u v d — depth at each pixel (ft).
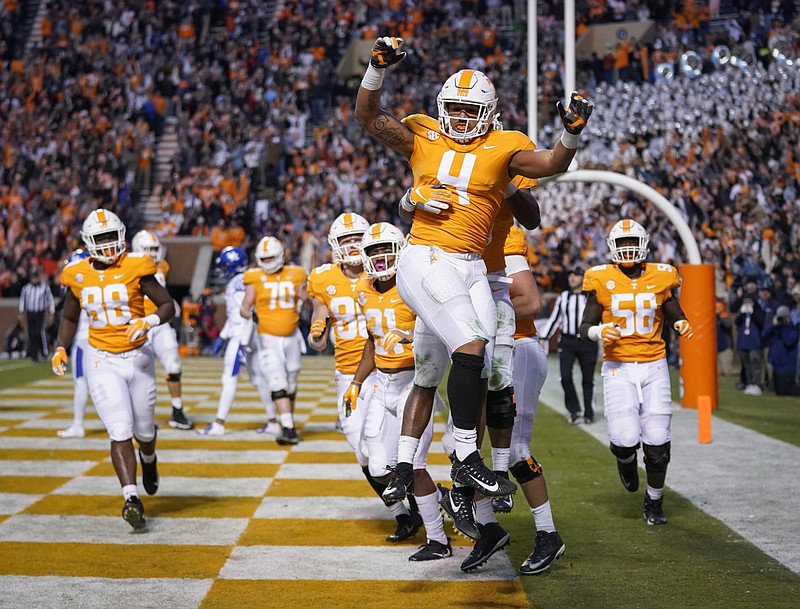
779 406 94.79
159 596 36.14
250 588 37.24
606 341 47.93
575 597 35.78
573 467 63.41
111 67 239.71
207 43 237.45
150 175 223.51
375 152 206.28
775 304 107.65
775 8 191.72
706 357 91.71
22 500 53.67
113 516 50.03
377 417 44.04
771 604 34.60
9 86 238.07
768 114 172.24
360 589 37.11
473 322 32.27
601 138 180.24
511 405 36.96
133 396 48.44
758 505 51.26
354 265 51.78
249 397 110.83
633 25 199.93
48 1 253.24
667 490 55.21
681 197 164.66
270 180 211.00
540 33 209.05
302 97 225.15
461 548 43.73
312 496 55.06
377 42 32.45
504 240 36.91
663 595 35.86
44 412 95.66
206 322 183.01
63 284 48.55
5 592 36.55
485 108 33.04
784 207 158.40
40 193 215.31
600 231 169.37
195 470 63.31
